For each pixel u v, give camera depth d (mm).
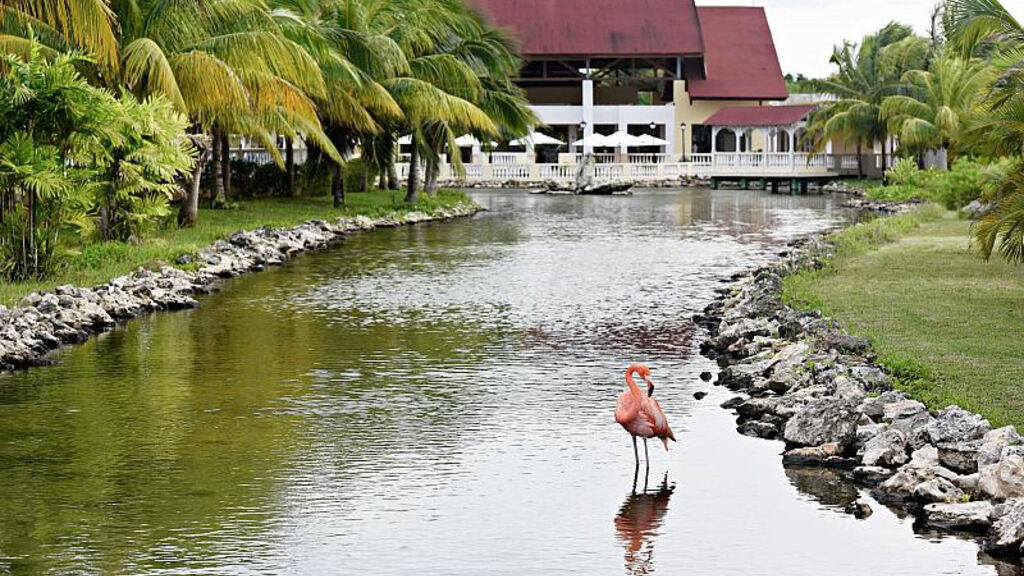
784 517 12219
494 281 30312
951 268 29719
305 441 14930
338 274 31688
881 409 14938
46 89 25547
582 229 47250
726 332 21078
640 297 27359
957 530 11828
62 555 11102
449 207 56562
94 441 14898
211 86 34781
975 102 25359
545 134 95938
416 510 12422
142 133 30812
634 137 90938
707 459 14203
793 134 89250
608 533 11789
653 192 80375
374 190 65875
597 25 95438
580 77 96125
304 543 11453
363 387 17891
